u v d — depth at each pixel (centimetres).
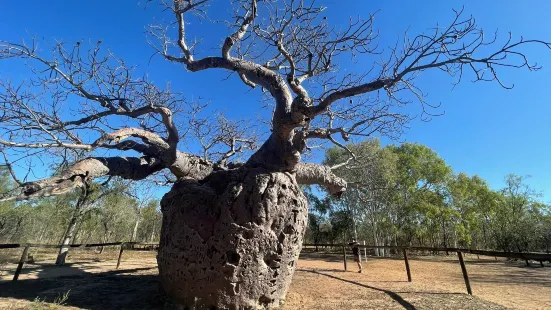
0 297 645
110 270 1130
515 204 3303
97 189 1541
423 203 2820
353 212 2617
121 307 621
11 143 493
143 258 1672
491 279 1277
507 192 3406
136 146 744
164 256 669
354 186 1253
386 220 2941
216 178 730
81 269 1152
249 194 622
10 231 1939
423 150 3138
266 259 618
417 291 835
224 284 582
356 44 666
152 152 737
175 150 716
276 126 636
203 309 593
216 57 691
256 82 700
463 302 693
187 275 613
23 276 951
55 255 1814
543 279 1295
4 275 955
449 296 762
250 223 600
